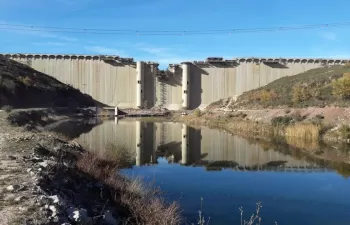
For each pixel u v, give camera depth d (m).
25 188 9.80
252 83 121.56
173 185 18.17
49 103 93.06
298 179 20.16
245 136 44.75
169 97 126.19
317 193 17.06
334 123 40.66
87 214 9.74
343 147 33.41
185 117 86.44
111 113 108.56
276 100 70.94
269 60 121.31
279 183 19.20
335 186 18.59
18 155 14.63
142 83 123.56
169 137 44.50
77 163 16.05
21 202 8.75
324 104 48.31
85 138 38.72
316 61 121.19
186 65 120.75
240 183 19.03
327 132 39.25
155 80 126.38
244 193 16.88
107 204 11.87
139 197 14.07
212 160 27.38
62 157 16.48
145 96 125.69
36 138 20.92
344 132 36.72
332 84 56.25
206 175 21.20
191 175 21.11
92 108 111.44
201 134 48.16
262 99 78.50
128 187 14.83
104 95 126.81
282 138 41.19
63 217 8.47
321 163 25.81
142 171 21.84
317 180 20.02
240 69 122.06
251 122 56.00
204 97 122.69
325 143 36.06
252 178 20.47
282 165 25.11
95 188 13.23
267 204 15.09
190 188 17.64
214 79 122.75
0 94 74.69
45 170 12.15
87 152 20.39
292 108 54.41
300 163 25.81
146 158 28.05
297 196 16.38
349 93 48.00
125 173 19.42
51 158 15.21
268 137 42.75
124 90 126.88
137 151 31.97
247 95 99.12
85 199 11.33
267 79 121.31
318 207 14.72
